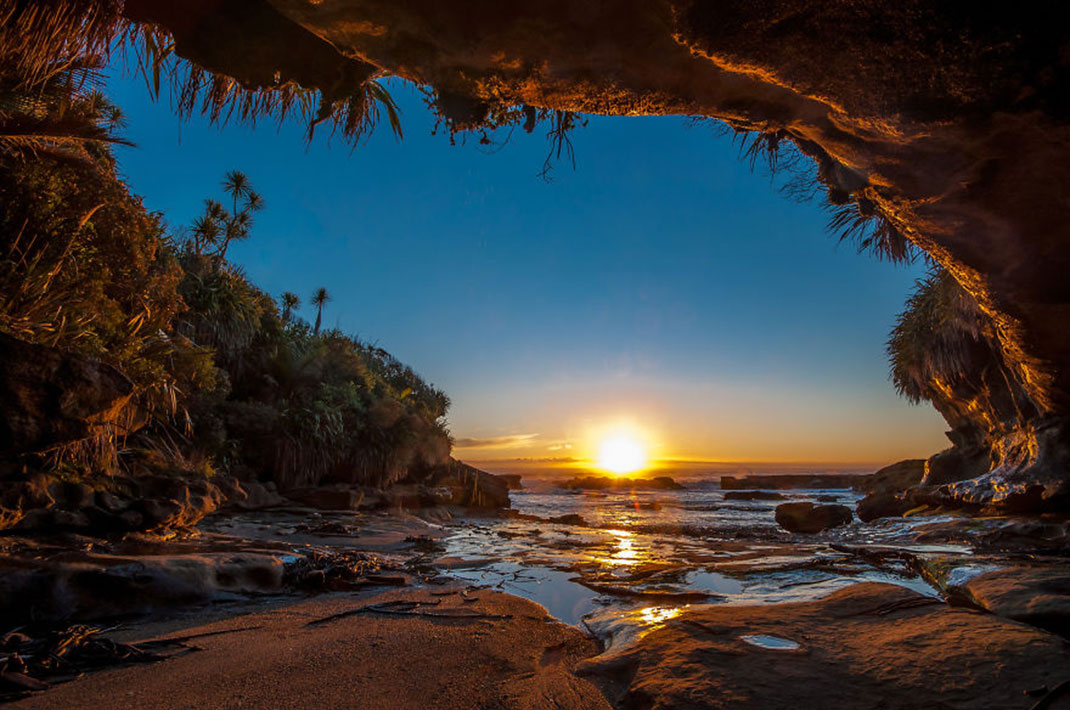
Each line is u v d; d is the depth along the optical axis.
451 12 3.35
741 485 81.81
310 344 25.27
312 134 4.45
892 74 3.25
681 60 3.59
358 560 5.79
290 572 5.12
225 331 18.45
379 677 2.63
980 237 5.27
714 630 3.06
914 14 2.85
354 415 22.16
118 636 3.37
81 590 3.76
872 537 8.14
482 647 3.13
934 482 11.33
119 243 8.34
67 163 7.13
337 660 2.88
